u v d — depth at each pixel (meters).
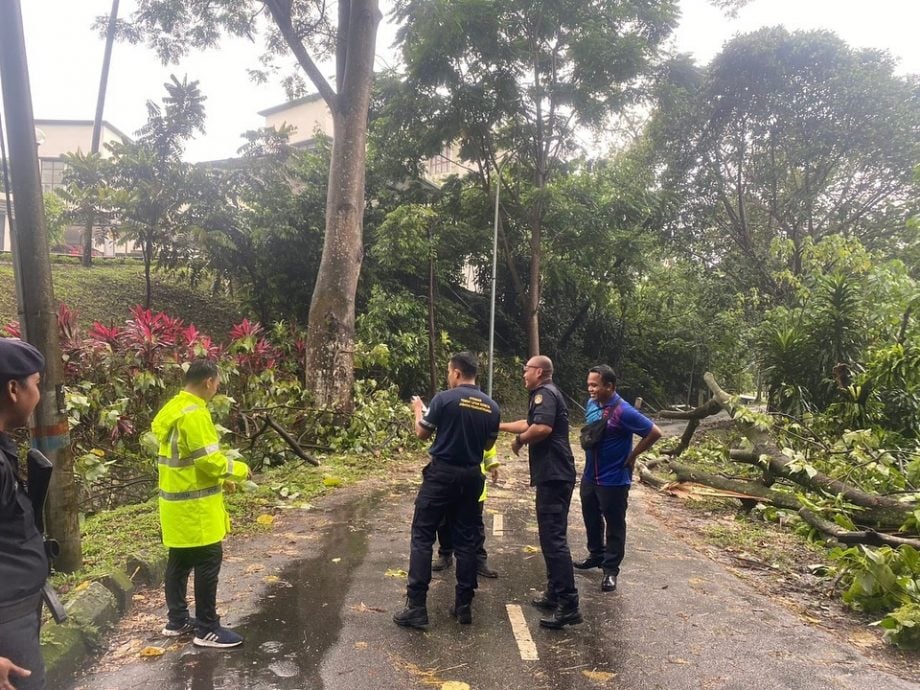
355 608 4.20
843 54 20.72
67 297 14.43
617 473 4.89
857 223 23.17
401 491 7.90
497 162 20.61
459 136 18.27
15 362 1.90
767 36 21.02
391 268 16.19
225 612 4.06
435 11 15.27
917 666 3.73
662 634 4.01
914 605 4.07
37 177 4.00
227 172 15.52
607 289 21.16
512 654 3.65
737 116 22.59
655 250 22.50
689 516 7.46
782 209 23.53
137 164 14.27
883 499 5.84
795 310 12.16
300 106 26.36
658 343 25.62
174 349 7.98
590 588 4.85
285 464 9.12
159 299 16.47
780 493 7.13
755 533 6.59
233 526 5.97
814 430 9.27
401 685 3.24
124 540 5.00
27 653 1.86
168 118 14.72
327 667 3.39
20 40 3.95
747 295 22.25
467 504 4.13
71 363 7.12
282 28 11.69
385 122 17.72
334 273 11.14
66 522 4.11
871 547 4.93
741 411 8.30
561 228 18.02
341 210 11.26
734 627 4.16
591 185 18.31
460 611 4.06
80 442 6.88
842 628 4.28
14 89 3.94
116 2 18.72
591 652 3.71
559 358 23.12
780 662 3.67
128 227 13.99
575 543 6.12
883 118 20.64
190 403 3.51
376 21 11.63
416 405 4.63
